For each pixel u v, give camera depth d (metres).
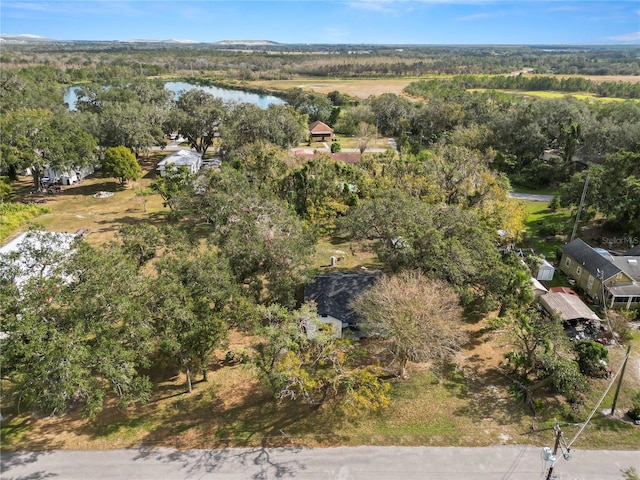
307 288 33.94
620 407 25.14
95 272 22.88
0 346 20.36
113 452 22.05
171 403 25.42
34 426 23.58
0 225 47.03
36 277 22.38
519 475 21.02
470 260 30.83
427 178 47.97
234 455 22.08
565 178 67.81
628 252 41.59
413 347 24.66
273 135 72.00
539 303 34.41
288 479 20.77
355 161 73.44
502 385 27.09
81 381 19.58
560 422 24.19
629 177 46.47
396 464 21.61
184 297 23.34
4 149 55.50
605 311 32.38
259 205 37.09
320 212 47.53
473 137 76.75
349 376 23.61
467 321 33.56
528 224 52.50
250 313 25.53
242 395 26.16
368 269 41.03
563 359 25.72
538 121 75.31
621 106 78.88
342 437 23.23
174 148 91.12
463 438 23.17
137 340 22.70
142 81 120.62
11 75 122.44
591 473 21.11
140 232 30.53
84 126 68.62
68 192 62.06
